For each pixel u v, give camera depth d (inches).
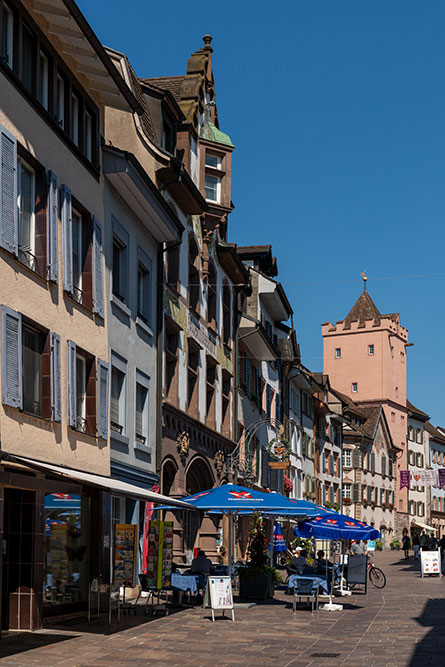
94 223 797.2
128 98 816.3
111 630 647.8
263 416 1812.3
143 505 958.4
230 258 1380.4
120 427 892.6
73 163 755.4
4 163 598.5
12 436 603.2
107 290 847.1
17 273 623.5
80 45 732.7
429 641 610.5
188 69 1275.8
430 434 4709.6
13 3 640.4
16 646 550.6
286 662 515.5
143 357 974.4
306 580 861.2
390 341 4279.0
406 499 4160.9
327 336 4362.7
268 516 1072.8
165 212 981.2
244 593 987.3
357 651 563.2
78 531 745.0
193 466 1218.0
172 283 1119.6
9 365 596.7
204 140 1268.5
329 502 2790.4
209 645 585.9
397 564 2129.7
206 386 1283.2
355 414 3617.1
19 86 636.7
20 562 631.2
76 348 745.0
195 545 1252.5
